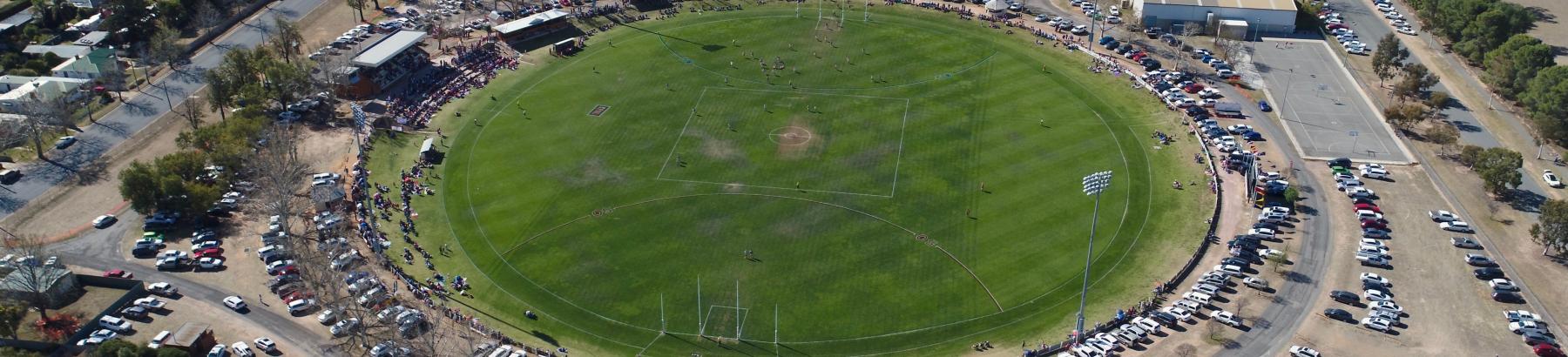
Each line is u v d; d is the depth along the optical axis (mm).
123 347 191000
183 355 191375
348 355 198125
